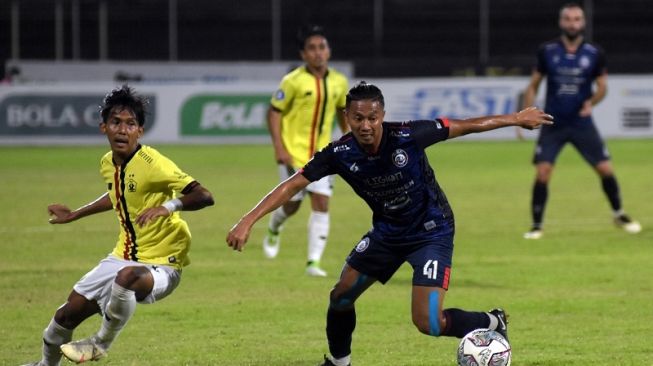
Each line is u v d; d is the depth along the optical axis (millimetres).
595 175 83875
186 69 121375
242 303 36625
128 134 24375
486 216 60875
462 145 113000
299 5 126875
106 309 23953
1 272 43250
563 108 52188
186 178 24188
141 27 125625
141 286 23812
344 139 24453
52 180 80250
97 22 125750
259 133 110750
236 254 48531
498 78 108750
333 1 127625
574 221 58750
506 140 117938
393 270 25453
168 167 24312
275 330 32250
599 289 39000
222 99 110000
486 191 73062
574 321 33312
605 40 127062
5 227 57031
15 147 108562
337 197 72750
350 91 23672
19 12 124312
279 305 36281
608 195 53625
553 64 51844
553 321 33344
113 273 24234
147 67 120750
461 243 51031
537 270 43250
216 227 57250
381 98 23641
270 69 121812
